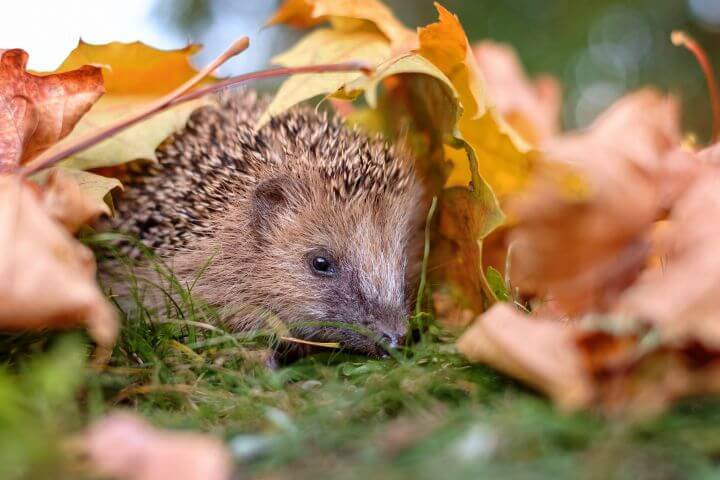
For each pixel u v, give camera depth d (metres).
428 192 0.36
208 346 0.29
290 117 0.37
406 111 0.36
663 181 0.27
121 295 0.32
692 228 0.25
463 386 0.25
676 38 0.33
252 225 0.36
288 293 0.35
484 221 0.31
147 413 0.25
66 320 0.24
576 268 0.26
